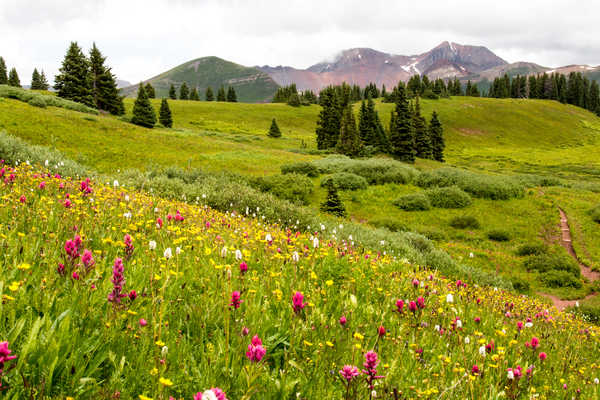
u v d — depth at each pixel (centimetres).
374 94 19288
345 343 304
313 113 15288
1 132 2022
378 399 248
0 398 170
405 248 2125
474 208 4309
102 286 297
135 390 215
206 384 224
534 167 9725
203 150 5997
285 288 434
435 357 379
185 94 17500
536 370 420
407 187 4931
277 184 4228
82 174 1767
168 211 888
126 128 6059
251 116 13600
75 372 204
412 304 404
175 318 307
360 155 7938
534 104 17800
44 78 13175
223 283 379
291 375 261
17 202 563
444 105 15938
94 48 8412
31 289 276
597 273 2927
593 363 623
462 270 2120
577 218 4131
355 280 546
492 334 548
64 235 446
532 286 2639
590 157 11488
